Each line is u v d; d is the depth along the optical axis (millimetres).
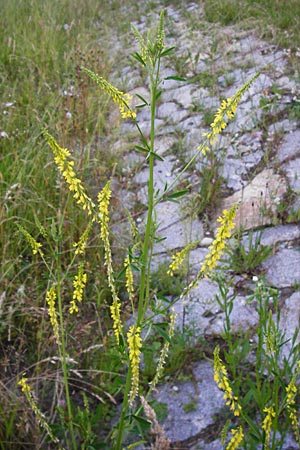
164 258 4102
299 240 4113
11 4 8531
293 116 5441
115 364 2771
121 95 2062
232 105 2131
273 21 7457
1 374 3186
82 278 2256
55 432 2816
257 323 3477
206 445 2834
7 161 4590
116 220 4465
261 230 4211
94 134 5281
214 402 3053
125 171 5109
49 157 4754
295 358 2764
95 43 7895
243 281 3828
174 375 3225
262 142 5270
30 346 3367
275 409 2482
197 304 3674
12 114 5414
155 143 5602
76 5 9148
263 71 6418
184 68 6891
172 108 6188
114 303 2242
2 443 2764
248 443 2615
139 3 9836
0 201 4055
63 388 3109
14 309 3234
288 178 4754
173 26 8281
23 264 3820
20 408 2914
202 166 4910
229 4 8305
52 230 2291
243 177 4895
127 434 2656
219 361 2012
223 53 6988
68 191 4238
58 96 5625
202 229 4395
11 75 6578
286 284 3752
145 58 2100
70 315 3506
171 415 3010
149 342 3387
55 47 7164
